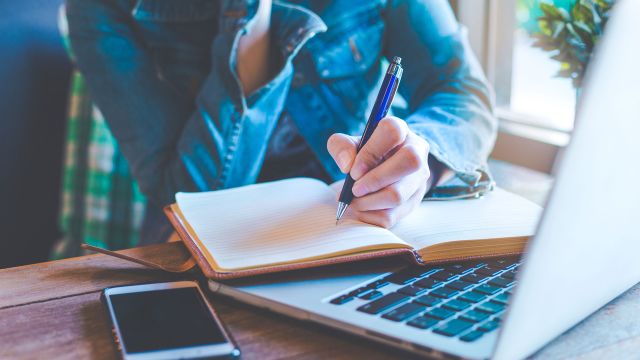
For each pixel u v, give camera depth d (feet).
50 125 5.01
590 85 1.36
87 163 4.87
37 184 5.04
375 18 3.65
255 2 3.00
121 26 3.54
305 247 2.11
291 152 3.51
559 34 2.97
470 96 3.27
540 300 1.53
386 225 2.32
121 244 4.87
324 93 3.48
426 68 3.50
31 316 1.90
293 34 3.03
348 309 1.80
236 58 3.00
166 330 1.71
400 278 2.04
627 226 1.74
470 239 2.22
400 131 2.26
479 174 2.82
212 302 1.99
